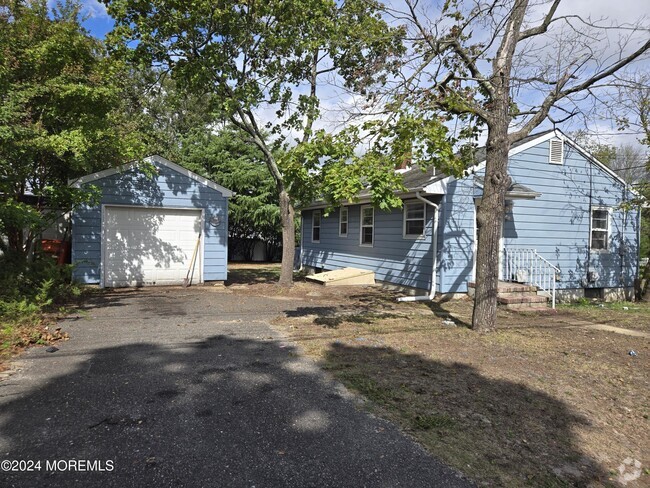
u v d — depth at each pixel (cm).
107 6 949
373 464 287
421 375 470
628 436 350
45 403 368
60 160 939
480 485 268
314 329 686
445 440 325
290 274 1227
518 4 652
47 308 773
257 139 1163
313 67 1134
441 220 1080
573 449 322
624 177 1434
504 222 1152
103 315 762
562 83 661
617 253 1347
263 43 1063
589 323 831
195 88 1055
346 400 395
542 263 1185
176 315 781
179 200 1177
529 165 1183
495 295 696
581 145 1266
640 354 594
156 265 1162
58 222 1162
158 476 264
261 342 595
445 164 563
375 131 559
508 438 334
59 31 886
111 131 928
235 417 351
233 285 1263
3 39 805
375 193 520
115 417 345
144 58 1011
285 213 1214
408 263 1193
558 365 529
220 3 945
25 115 768
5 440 304
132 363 485
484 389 435
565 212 1246
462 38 677
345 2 959
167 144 2236
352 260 1492
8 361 478
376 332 673
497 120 663
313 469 278
